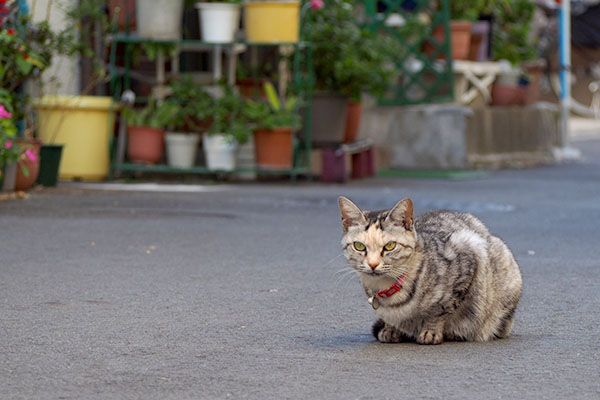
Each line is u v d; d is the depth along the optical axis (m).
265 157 16.53
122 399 5.08
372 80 18.39
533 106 23.42
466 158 19.91
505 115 22.06
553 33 30.08
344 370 5.66
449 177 18.78
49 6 15.27
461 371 5.63
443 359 5.90
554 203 14.64
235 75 17.83
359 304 7.57
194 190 15.36
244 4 16.48
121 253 9.66
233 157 16.41
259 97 18.09
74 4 16.67
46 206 12.80
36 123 15.61
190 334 6.54
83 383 5.36
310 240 10.69
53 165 14.75
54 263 9.06
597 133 32.88
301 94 17.09
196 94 16.30
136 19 16.47
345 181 17.17
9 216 11.84
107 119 16.06
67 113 15.74
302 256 9.70
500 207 14.04
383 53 19.16
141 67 18.02
